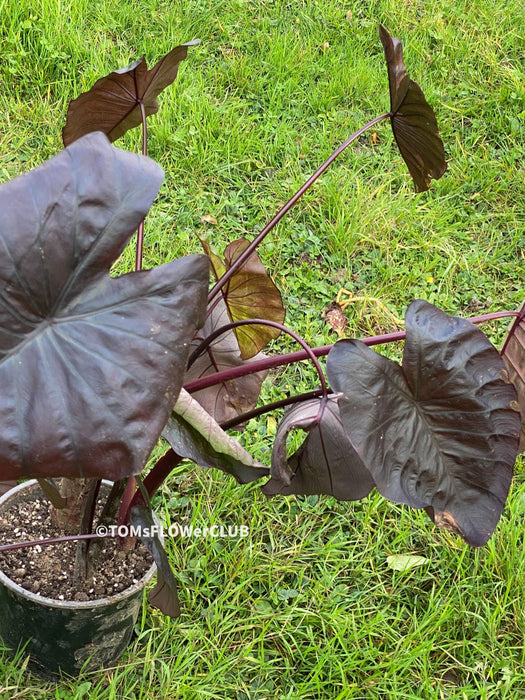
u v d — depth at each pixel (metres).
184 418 1.21
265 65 2.80
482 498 1.21
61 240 1.06
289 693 1.53
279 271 2.25
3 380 1.05
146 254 2.13
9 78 2.51
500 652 1.65
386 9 3.15
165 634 1.58
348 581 1.72
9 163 2.28
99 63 2.53
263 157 2.53
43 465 1.06
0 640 1.53
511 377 1.39
